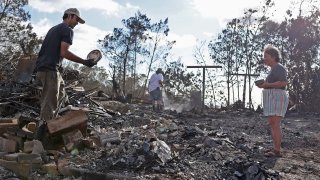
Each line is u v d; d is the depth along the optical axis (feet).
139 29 115.65
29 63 32.24
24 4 97.66
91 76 96.73
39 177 16.46
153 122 26.94
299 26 85.61
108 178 15.31
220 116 46.96
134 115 30.94
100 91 42.80
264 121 36.68
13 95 29.66
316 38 84.48
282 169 16.98
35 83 29.73
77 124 19.04
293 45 85.81
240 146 20.22
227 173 15.80
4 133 19.52
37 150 17.69
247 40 99.35
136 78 120.16
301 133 28.96
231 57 98.63
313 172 16.87
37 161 16.97
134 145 17.72
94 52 19.44
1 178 16.60
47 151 17.98
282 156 19.40
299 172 16.76
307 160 19.04
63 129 18.67
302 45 83.82
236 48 99.50
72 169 16.15
